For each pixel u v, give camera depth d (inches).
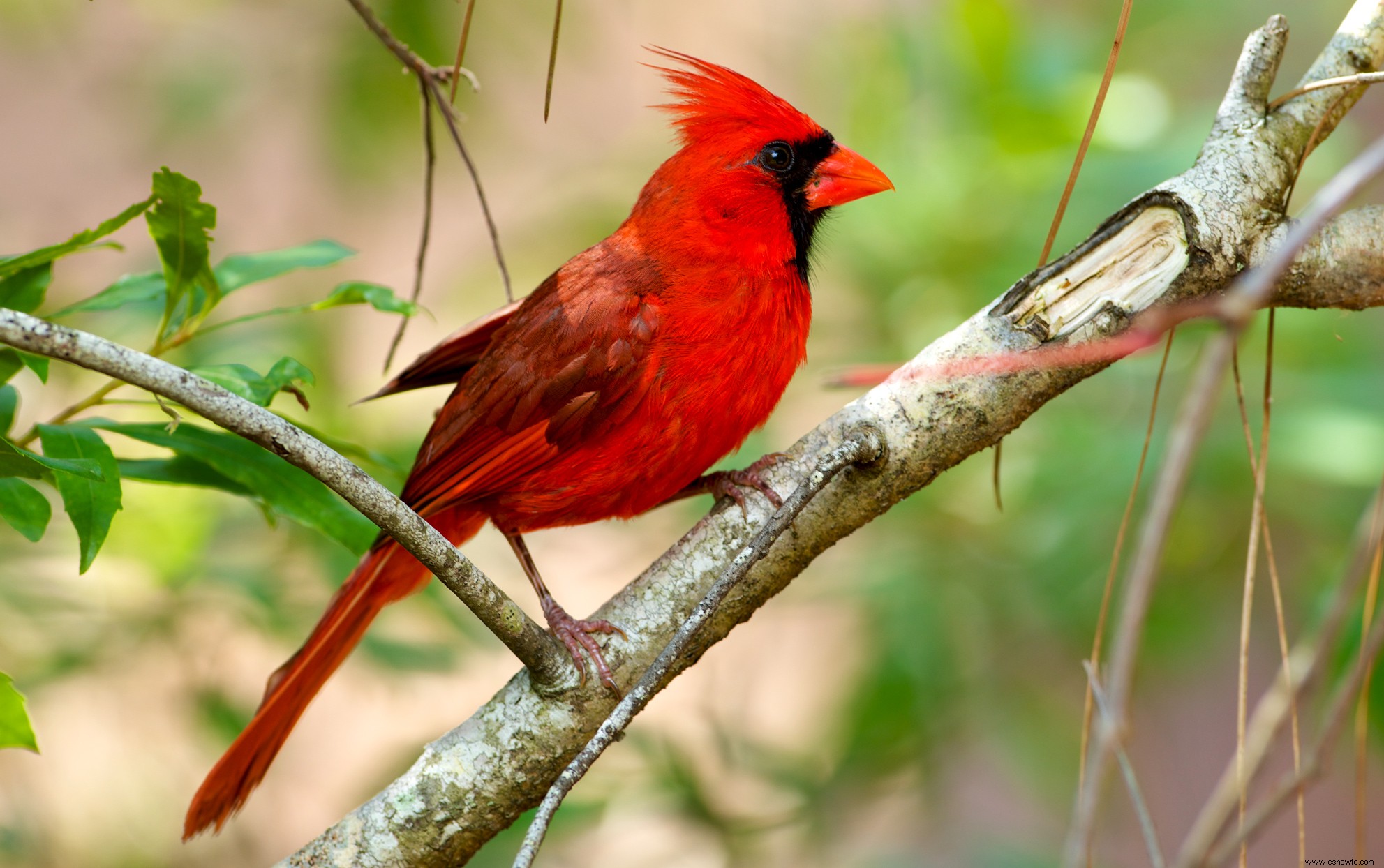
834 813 432.5
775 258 273.7
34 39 575.2
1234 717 518.3
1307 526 374.6
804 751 447.2
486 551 446.6
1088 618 390.3
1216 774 520.1
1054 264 209.6
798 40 510.6
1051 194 408.8
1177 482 132.6
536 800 208.8
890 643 414.3
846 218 431.2
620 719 171.2
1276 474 373.4
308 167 611.2
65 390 377.4
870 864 453.7
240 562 396.8
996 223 422.0
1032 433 408.8
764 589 214.5
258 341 390.6
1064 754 450.6
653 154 496.1
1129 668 135.0
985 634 426.0
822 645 564.1
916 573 413.1
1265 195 208.1
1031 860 448.1
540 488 276.2
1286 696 168.4
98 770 447.8
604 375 264.8
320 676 276.7
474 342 302.8
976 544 419.8
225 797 257.0
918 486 211.2
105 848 437.1
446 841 206.7
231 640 413.7
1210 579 399.2
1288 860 518.9
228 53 504.1
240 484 239.8
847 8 535.2
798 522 212.1
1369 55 218.4
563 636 209.0
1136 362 401.1
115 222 209.0
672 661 176.2
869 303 430.6
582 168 523.2
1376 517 163.3
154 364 161.5
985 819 552.1
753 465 242.2
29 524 195.9
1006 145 426.0
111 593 396.8
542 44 502.9
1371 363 393.4
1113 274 206.2
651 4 684.7
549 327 268.5
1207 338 378.9
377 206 543.5
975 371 207.0
